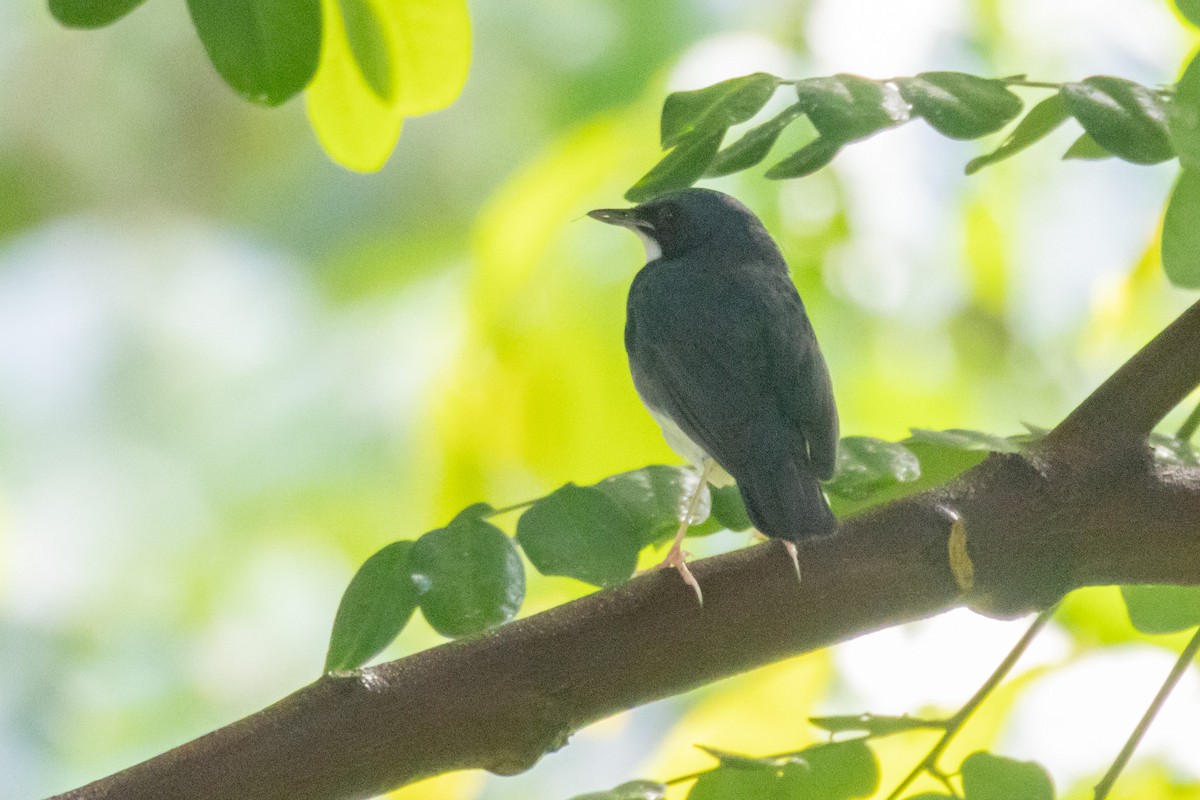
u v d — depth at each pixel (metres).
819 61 10.12
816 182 10.43
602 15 14.02
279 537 15.05
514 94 15.70
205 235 17.06
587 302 10.16
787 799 6.37
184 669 15.05
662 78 10.31
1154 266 10.44
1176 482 6.34
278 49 6.48
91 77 17.20
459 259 14.58
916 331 11.53
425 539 5.98
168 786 5.82
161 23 17.25
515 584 5.86
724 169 6.05
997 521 6.28
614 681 6.11
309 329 15.64
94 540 15.47
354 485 14.78
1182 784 7.71
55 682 14.97
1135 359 6.47
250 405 15.66
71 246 16.89
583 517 6.08
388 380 14.62
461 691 5.99
